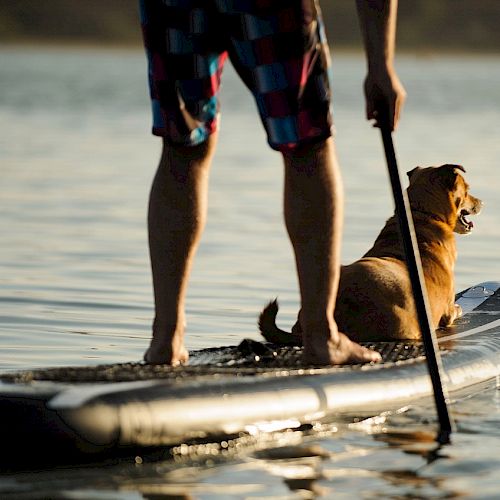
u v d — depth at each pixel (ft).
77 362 36.99
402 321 36.86
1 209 76.79
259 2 27.20
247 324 43.68
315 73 27.68
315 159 27.96
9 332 41.47
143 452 25.08
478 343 35.73
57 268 55.26
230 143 136.67
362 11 28.02
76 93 249.96
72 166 106.93
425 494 23.48
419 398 30.37
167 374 27.07
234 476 24.41
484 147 129.49
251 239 65.77
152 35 28.22
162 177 28.68
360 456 26.08
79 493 23.07
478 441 27.55
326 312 29.12
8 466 24.45
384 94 28.12
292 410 27.30
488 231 69.82
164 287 28.76
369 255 40.14
